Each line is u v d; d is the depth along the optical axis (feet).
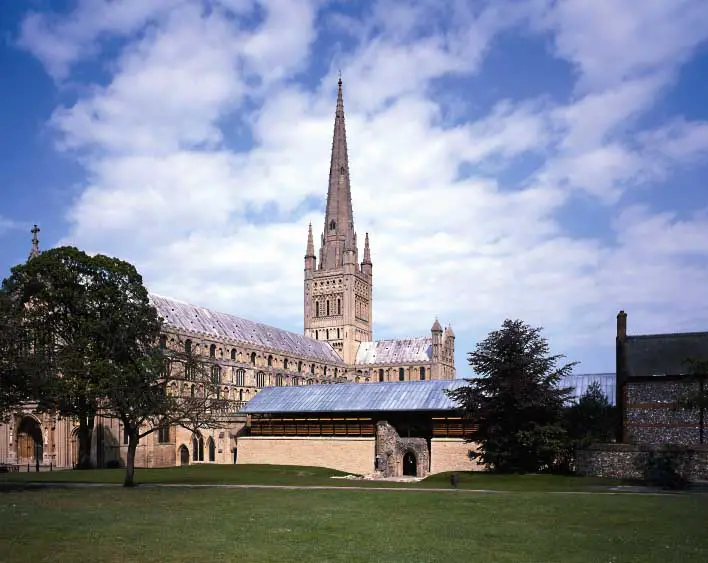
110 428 341.82
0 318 206.69
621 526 118.11
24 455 350.84
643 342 258.98
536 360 253.03
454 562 89.25
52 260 279.90
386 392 345.51
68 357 255.50
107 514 130.52
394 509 141.49
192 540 103.14
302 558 91.15
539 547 99.09
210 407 239.30
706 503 150.51
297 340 606.55
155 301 437.58
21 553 92.07
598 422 274.77
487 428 261.65
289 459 342.03
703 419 234.38
